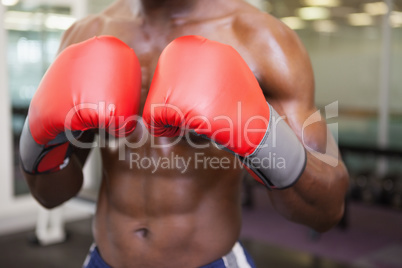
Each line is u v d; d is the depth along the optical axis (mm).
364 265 3029
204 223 926
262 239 3574
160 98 759
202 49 789
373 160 5043
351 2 5039
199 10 958
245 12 948
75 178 1060
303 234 3705
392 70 4945
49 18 4055
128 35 987
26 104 4039
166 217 917
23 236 3742
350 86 5207
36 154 879
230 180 949
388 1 4805
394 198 4047
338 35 5211
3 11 3740
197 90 746
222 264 945
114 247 967
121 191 944
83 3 4195
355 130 5234
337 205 939
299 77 892
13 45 3904
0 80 3781
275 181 828
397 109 4988
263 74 892
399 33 4859
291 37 922
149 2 953
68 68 810
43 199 1066
